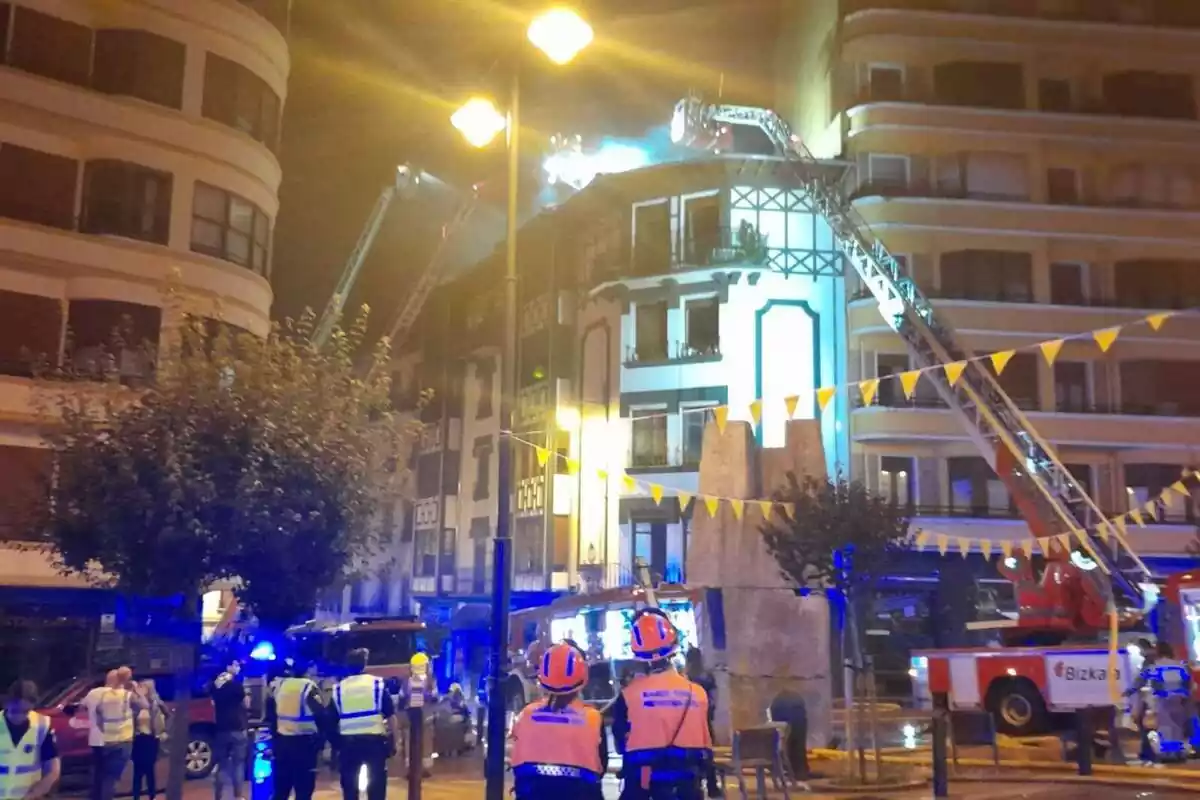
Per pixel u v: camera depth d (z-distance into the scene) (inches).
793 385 1362.0
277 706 403.2
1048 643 818.2
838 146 1450.5
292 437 454.6
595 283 1499.8
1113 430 1336.1
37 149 1021.8
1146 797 509.7
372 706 393.7
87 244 1019.9
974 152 1419.8
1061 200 1428.4
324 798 557.3
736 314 1371.8
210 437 434.3
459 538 1792.6
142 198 1058.1
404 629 770.8
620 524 1392.7
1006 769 611.2
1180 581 729.6
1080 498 912.3
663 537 1363.2
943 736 518.6
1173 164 1435.8
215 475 430.9
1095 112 1439.5
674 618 792.3
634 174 1443.2
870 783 548.1
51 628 920.9
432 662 813.9
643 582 1038.4
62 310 1011.9
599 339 1489.9
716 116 1368.1
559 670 267.1
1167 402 1365.7
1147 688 660.7
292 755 398.0
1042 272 1386.6
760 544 708.0
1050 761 648.4
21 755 323.9
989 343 1353.3
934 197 1395.2
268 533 440.1
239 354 483.2
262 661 720.3
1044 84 1457.9
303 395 475.2
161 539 416.2
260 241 1160.2
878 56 1453.0
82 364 999.0
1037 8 1476.4
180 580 433.7
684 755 275.6
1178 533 1323.8
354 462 482.9
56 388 713.6
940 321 1084.5
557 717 265.3
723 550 717.3
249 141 1139.9
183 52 1104.2
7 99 1002.1
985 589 1300.4
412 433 541.3
